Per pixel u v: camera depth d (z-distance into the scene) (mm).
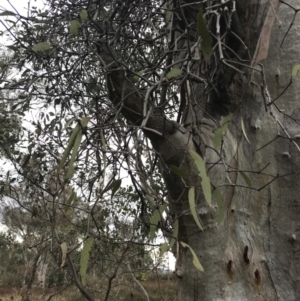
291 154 1643
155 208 1315
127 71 1615
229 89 1686
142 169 1619
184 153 1554
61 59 2145
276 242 1585
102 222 3162
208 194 1011
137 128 1327
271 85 1741
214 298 1506
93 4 2131
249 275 1532
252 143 1676
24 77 2373
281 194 1627
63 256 1157
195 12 1825
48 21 2090
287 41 1768
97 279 5348
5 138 3137
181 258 1614
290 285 1529
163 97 1862
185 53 1887
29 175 2832
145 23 2297
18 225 7551
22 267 13625
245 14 1783
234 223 1583
